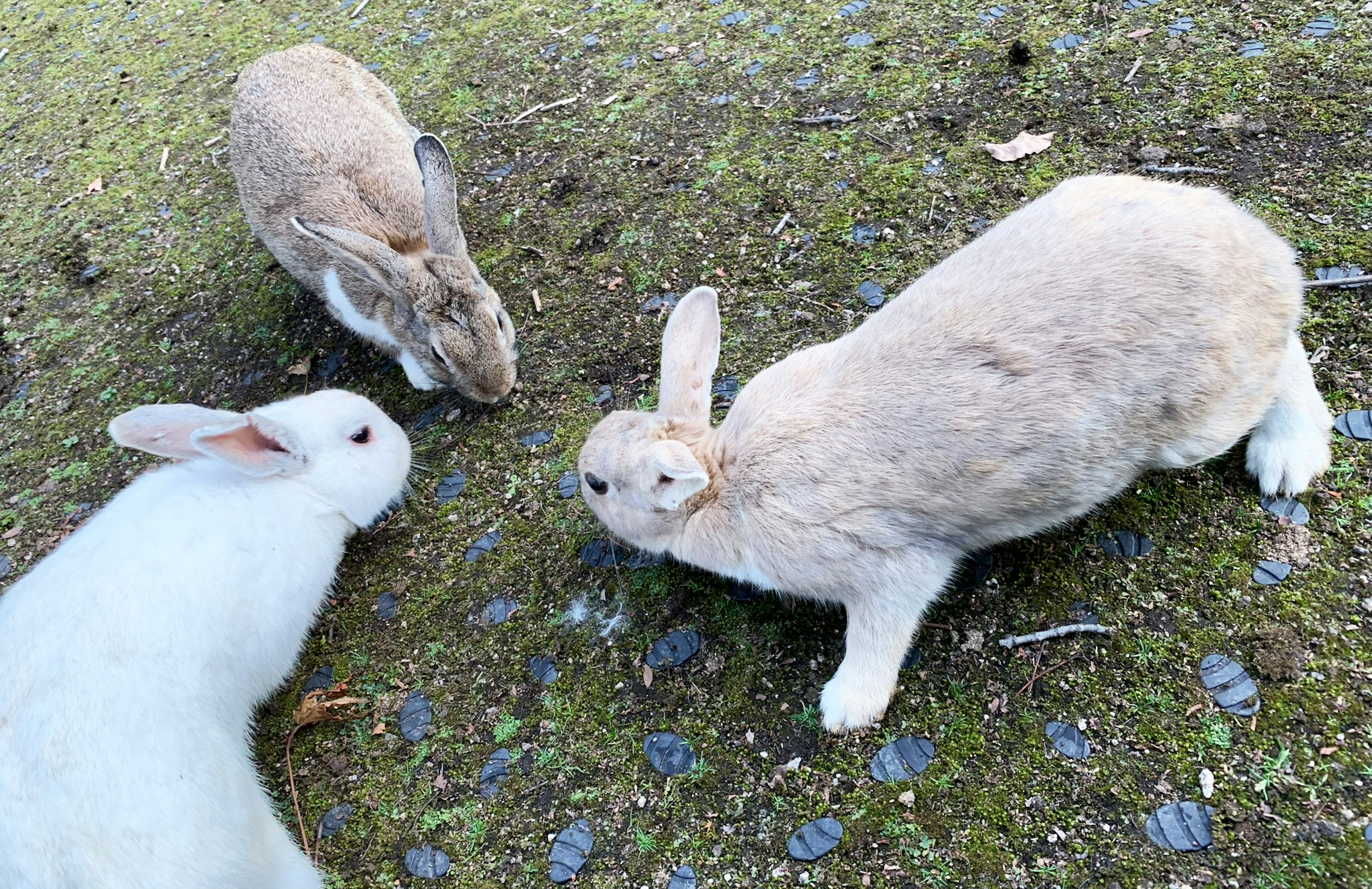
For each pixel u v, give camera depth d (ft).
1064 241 1.67
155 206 3.29
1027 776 1.67
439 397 2.52
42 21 4.70
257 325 2.83
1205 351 1.59
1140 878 1.56
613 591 2.03
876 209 2.50
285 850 1.78
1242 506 1.85
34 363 2.88
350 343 2.74
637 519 1.86
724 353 2.33
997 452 1.60
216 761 1.77
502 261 2.71
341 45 3.75
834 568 1.70
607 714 1.88
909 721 1.76
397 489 2.26
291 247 2.60
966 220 2.41
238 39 4.06
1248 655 1.71
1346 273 2.05
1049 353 1.59
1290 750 1.61
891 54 2.88
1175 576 1.81
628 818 1.76
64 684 1.73
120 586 1.84
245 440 2.05
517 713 1.92
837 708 1.76
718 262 2.52
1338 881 1.50
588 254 2.66
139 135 3.66
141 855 1.63
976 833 1.64
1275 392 1.71
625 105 3.03
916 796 1.69
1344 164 2.22
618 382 2.38
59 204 3.40
